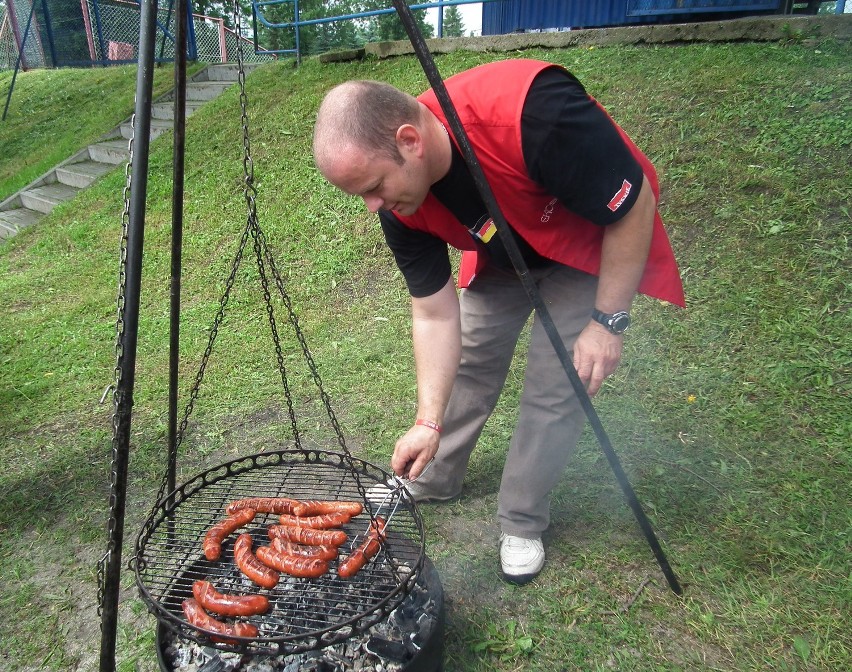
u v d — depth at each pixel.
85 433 3.44
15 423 3.59
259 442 3.19
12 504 2.92
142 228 1.48
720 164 4.06
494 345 2.21
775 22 5.03
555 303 1.94
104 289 5.34
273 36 18.67
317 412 3.38
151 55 1.45
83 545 2.65
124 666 2.08
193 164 6.81
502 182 1.60
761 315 3.26
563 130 1.47
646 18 6.69
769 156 4.00
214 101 8.27
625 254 1.65
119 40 14.08
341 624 1.48
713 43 5.34
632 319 3.49
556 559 2.33
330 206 5.38
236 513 2.03
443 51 6.89
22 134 10.34
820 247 3.46
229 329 4.37
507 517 2.24
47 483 3.05
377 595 1.82
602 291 1.74
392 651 1.70
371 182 1.48
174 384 2.20
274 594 1.81
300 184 5.79
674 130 4.43
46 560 2.58
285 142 6.54
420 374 2.01
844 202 3.60
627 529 2.41
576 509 2.54
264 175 6.12
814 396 2.83
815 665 1.87
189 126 7.67
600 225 1.60
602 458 2.76
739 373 3.04
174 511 2.12
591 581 2.23
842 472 2.47
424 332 2.02
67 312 4.99
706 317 3.35
